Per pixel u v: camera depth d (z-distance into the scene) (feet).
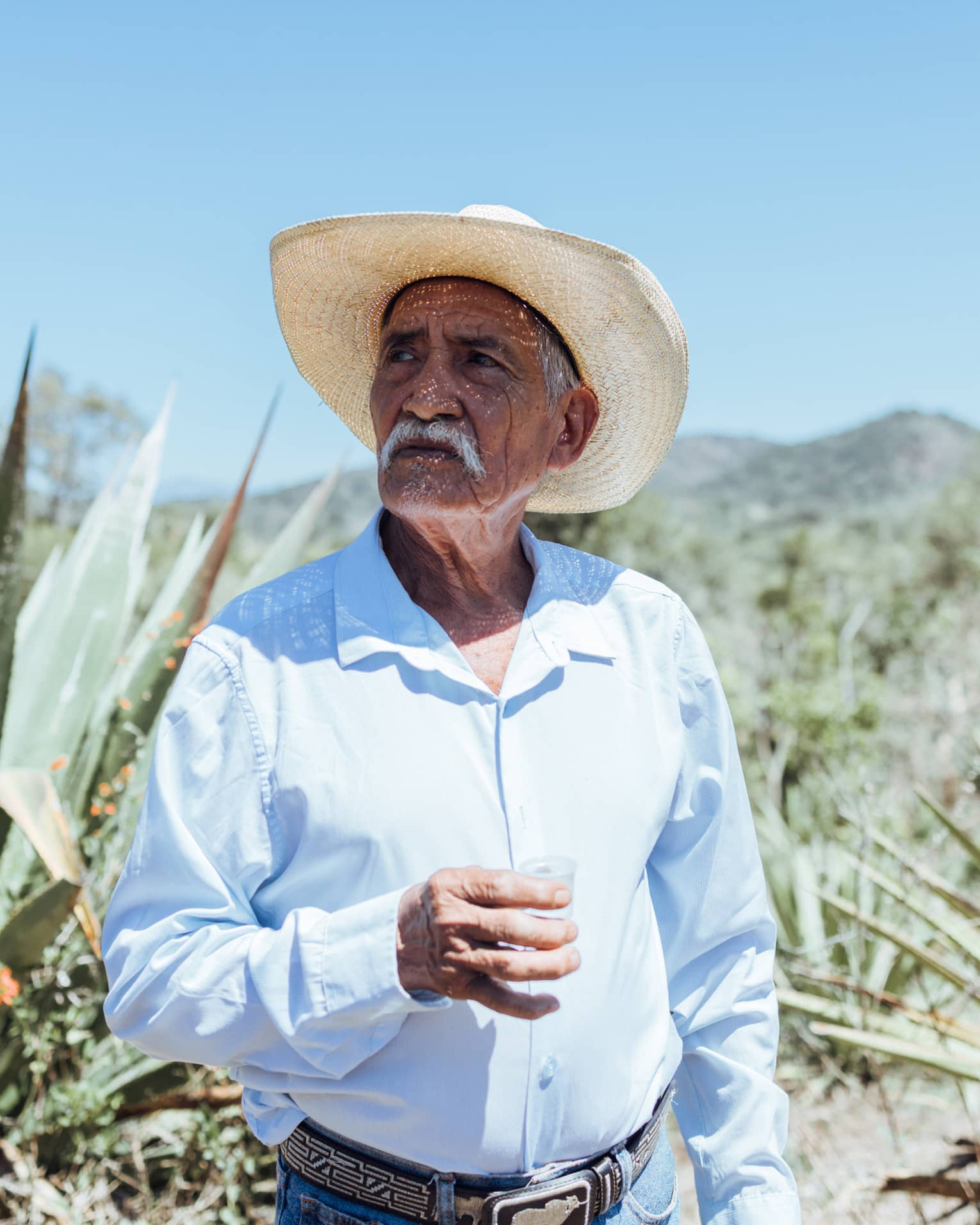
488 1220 4.18
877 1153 12.00
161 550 32.09
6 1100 9.94
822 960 14.51
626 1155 4.51
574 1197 4.30
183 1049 4.16
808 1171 11.82
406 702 4.45
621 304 5.26
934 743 20.76
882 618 39.83
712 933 5.19
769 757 24.26
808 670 32.71
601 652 4.95
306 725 4.34
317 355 6.01
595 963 4.47
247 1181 10.36
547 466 5.81
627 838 4.71
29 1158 9.02
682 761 5.15
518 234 4.85
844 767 22.27
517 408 5.00
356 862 4.27
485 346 4.99
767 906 5.36
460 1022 4.19
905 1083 13.84
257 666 4.43
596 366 5.68
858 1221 9.91
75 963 9.87
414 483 4.74
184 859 4.25
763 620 38.11
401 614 4.60
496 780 4.49
